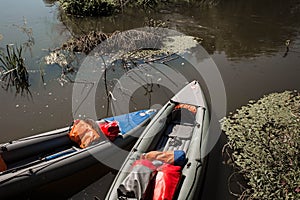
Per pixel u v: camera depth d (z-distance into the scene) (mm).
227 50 8820
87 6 11211
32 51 8258
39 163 4234
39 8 12188
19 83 6781
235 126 5434
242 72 7590
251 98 6512
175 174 3812
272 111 5805
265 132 5273
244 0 14258
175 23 10891
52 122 5645
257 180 4355
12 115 5793
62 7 11695
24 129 5438
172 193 3615
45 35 9422
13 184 3896
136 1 12688
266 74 7508
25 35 9328
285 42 9414
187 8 12844
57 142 4738
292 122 5438
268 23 11109
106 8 11492
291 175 4348
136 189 3562
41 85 6762
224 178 4527
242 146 5020
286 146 4844
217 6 13227
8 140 5156
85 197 4289
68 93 6523
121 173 4035
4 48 8352
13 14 11305
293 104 6066
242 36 9859
